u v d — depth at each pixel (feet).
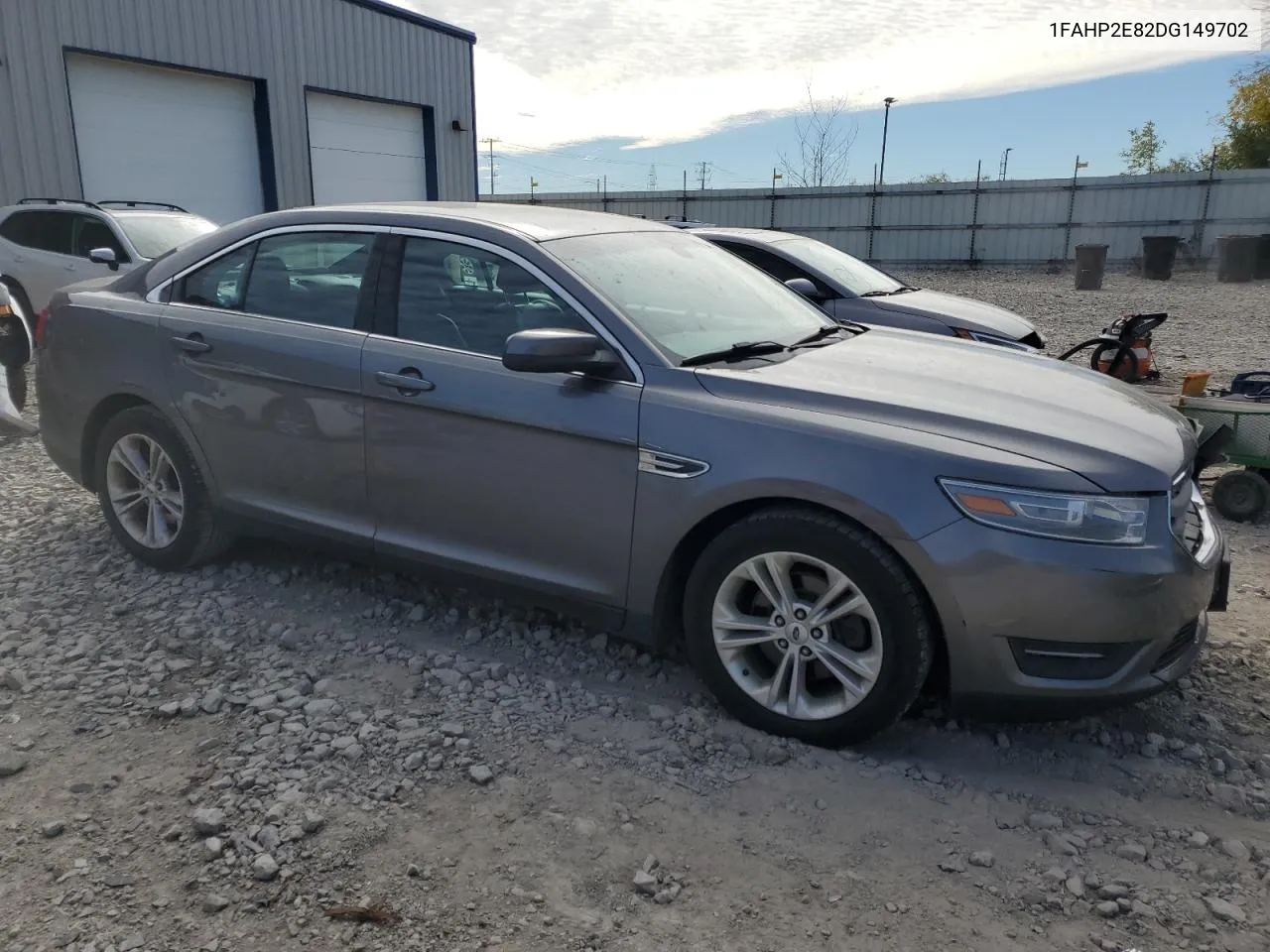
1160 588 9.97
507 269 12.61
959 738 11.37
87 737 10.98
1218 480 19.61
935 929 8.32
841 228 109.09
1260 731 11.66
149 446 15.39
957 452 10.14
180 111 52.31
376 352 12.98
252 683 12.16
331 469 13.52
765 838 9.47
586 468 11.61
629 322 11.86
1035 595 9.81
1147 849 9.45
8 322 24.84
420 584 15.17
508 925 8.26
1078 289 76.28
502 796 9.99
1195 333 48.14
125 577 15.40
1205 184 94.22
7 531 17.48
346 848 9.14
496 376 12.14
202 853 9.04
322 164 61.52
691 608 11.43
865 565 10.27
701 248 15.24
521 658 13.05
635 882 8.71
